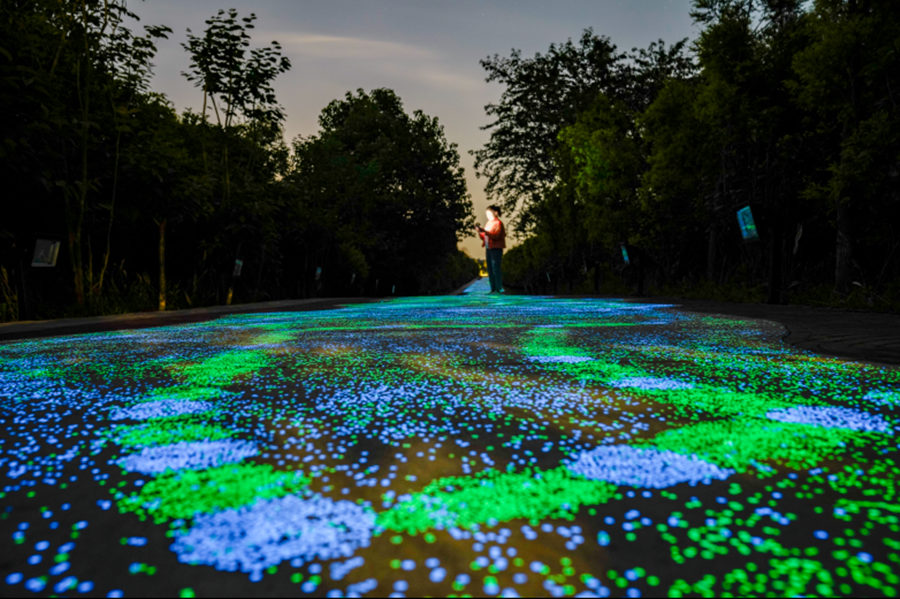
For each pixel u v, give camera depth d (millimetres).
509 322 6375
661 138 14727
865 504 1103
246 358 3447
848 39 7637
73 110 8188
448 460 1417
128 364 3209
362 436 1656
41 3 7527
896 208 8289
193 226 11453
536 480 1259
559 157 26594
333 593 775
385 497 1158
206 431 1724
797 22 10781
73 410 2020
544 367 2994
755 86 10914
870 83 7949
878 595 769
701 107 11805
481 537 962
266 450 1521
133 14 8898
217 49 12195
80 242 7934
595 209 19875
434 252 47688
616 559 878
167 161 9500
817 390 2311
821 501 1118
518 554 897
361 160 41094
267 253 14633
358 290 30953
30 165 6863
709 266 14656
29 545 939
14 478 1293
